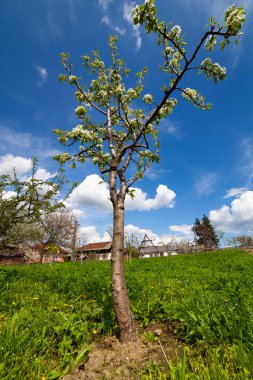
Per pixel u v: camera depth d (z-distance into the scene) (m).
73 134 4.96
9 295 6.11
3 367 2.81
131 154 5.55
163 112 5.97
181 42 4.20
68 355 3.47
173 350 3.75
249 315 3.99
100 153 6.16
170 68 4.88
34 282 8.86
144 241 56.22
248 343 3.33
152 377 3.04
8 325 3.78
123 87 5.72
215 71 4.16
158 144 6.18
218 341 3.62
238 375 2.68
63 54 5.54
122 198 4.80
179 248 59.16
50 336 3.91
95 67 5.96
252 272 12.24
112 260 4.28
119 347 3.73
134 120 6.00
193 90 5.32
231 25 3.57
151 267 17.05
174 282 9.60
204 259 24.02
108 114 5.90
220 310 4.31
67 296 6.63
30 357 3.23
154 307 5.43
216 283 8.62
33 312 4.77
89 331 4.32
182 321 4.34
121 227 4.51
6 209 7.73
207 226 87.44
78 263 25.55
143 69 5.78
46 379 2.93
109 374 3.13
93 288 7.48
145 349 3.69
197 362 3.14
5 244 8.41
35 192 8.11
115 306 4.02
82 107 5.34
